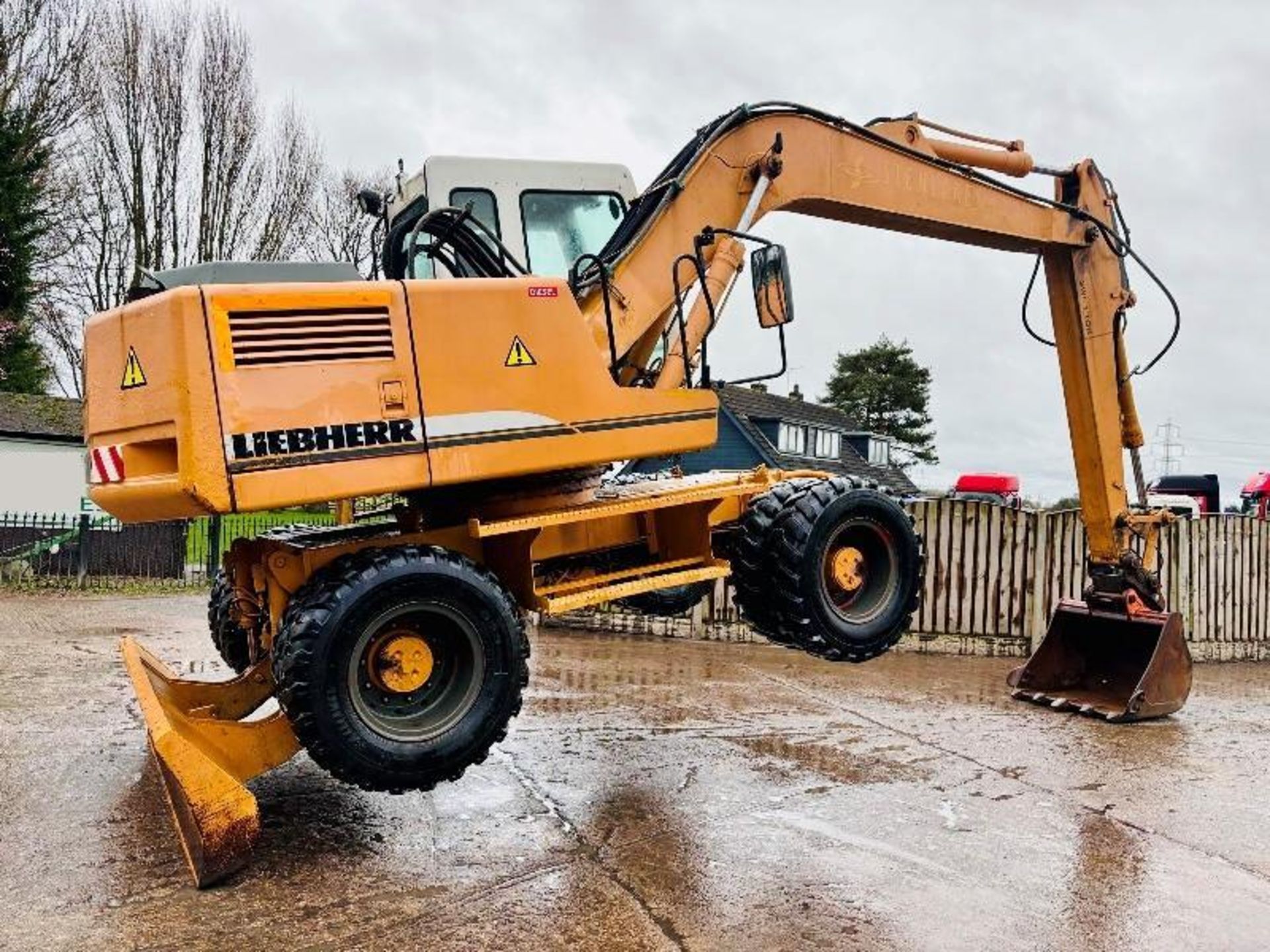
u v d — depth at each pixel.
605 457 4.40
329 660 3.69
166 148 29.73
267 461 3.71
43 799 4.55
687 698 7.34
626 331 5.04
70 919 3.38
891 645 5.02
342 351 3.87
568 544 4.69
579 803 4.75
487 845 4.17
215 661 8.20
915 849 4.30
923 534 10.48
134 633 9.68
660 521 4.98
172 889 3.64
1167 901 3.84
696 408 4.70
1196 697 8.32
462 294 4.12
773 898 3.72
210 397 3.63
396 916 3.46
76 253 29.03
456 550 4.32
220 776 3.72
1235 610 11.24
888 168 6.16
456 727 3.92
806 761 5.65
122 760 5.17
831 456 34.19
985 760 5.82
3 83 26.59
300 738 3.75
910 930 3.50
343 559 3.91
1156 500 14.48
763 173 5.54
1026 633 10.55
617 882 3.82
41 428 23.23
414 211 6.13
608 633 11.02
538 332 4.29
